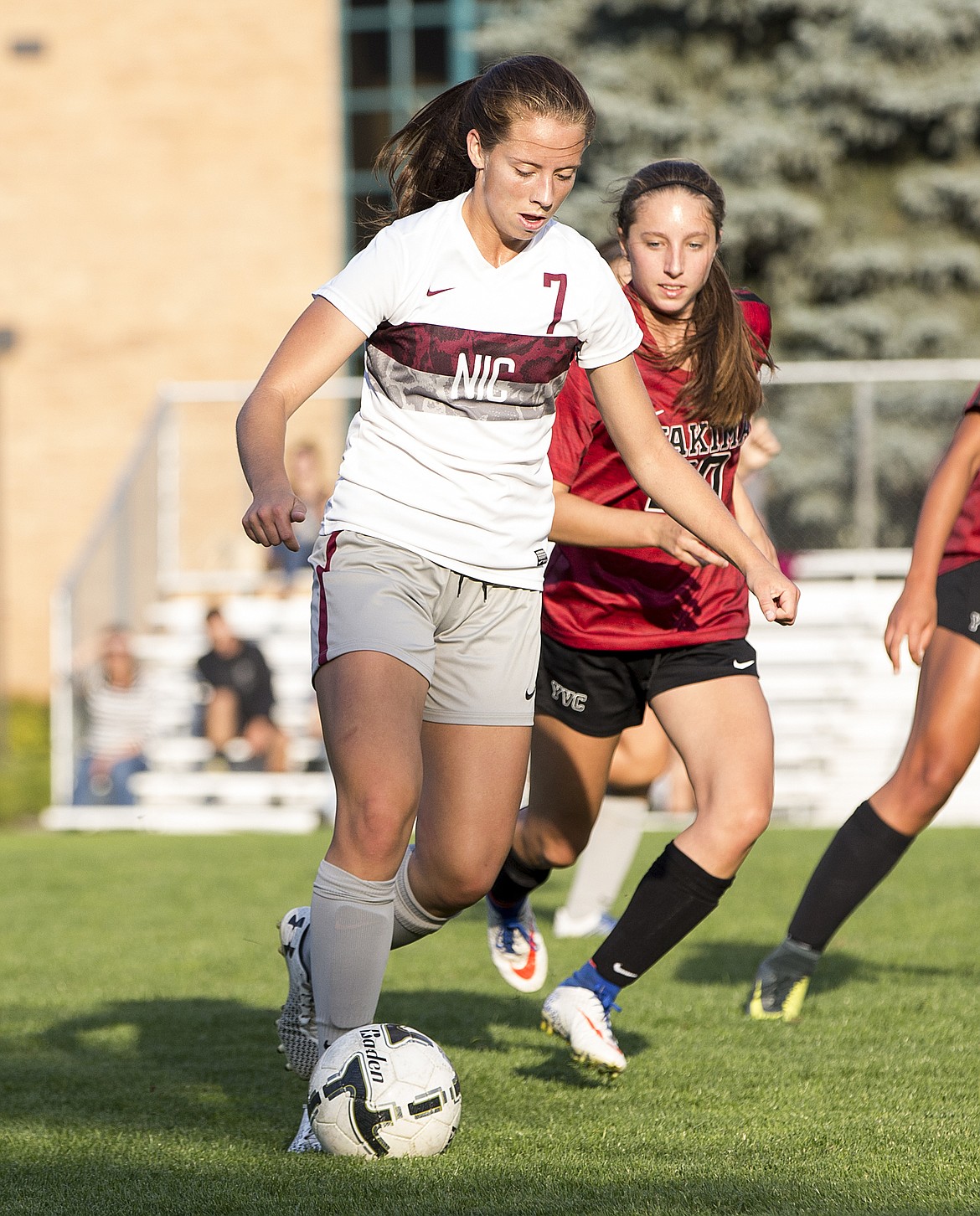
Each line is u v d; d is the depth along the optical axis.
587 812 15.45
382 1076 10.99
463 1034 15.70
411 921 12.45
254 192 74.94
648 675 14.61
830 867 16.08
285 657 48.44
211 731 45.09
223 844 37.03
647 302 13.67
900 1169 10.55
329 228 74.88
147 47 75.25
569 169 10.65
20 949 22.20
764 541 15.03
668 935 12.93
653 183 13.27
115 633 45.66
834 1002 16.95
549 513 11.94
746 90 69.56
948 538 16.08
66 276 75.25
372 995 11.16
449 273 11.02
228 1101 13.09
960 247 67.69
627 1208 9.63
